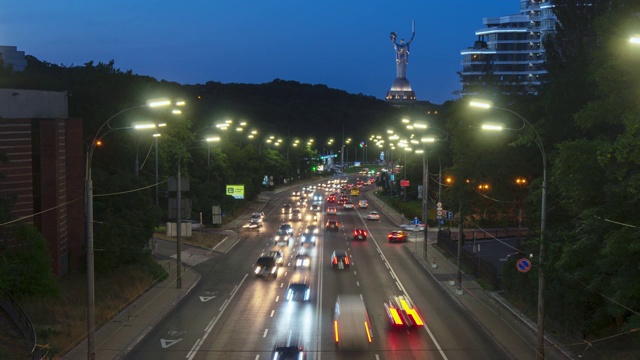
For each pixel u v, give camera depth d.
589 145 28.48
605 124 34.59
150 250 55.19
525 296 41.53
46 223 47.28
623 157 25.50
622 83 28.14
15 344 31.44
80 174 52.12
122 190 54.28
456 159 50.78
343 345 31.53
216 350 32.19
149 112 77.88
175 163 81.19
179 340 34.19
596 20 30.17
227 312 40.94
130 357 31.11
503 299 44.00
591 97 37.72
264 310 41.38
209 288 49.06
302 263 58.28
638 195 25.33
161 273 52.53
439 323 38.09
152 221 54.38
